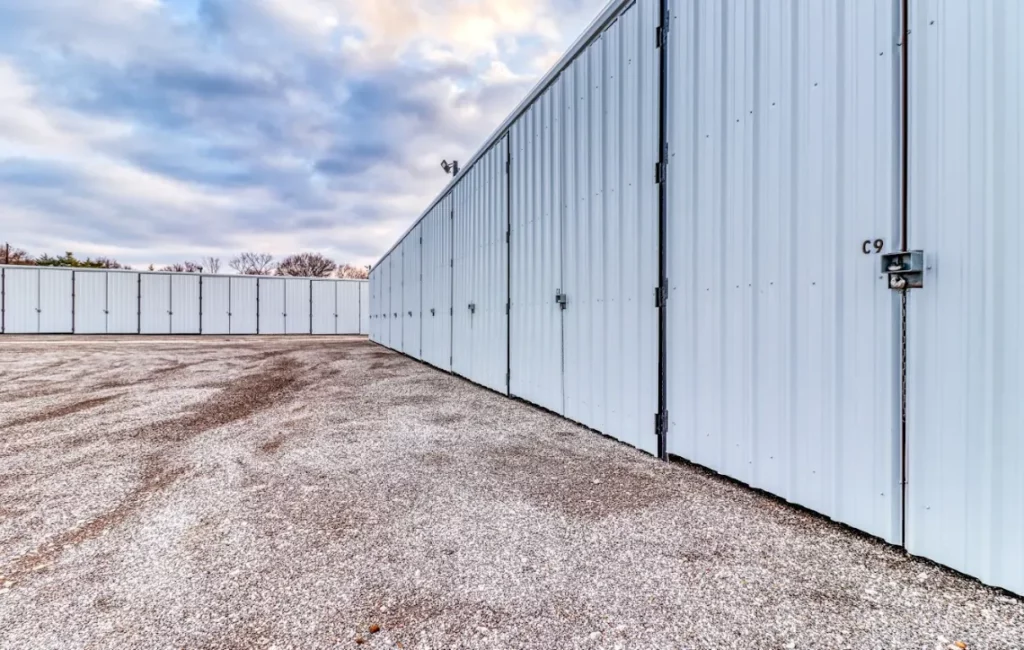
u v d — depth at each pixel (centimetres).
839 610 139
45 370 783
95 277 2100
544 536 191
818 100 201
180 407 477
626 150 330
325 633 131
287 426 394
